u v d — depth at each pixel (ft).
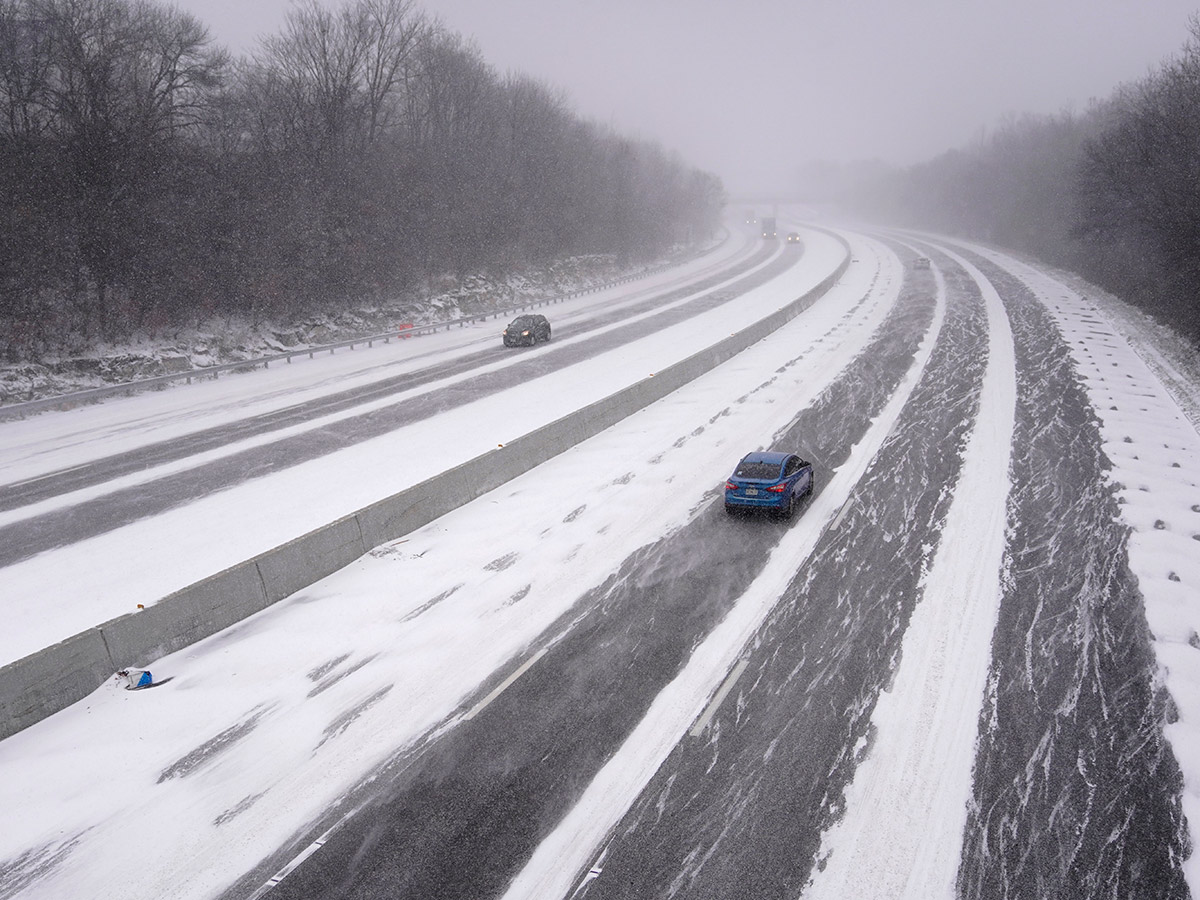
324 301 154.71
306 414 95.45
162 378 109.50
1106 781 30.19
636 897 25.36
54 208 110.11
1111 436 75.41
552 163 254.06
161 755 33.17
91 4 122.11
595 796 30.04
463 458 77.05
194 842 28.25
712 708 35.53
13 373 100.17
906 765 31.42
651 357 130.21
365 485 69.82
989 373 103.35
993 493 61.77
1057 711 34.71
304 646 41.68
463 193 205.67
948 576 48.06
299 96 165.37
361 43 178.60
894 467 68.95
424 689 37.52
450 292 189.98
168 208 126.00
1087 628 41.63
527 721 34.83
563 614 44.57
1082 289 185.98
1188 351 114.21
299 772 31.91
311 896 25.67
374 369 123.65
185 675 39.19
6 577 52.49
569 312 193.26
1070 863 26.35
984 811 28.86
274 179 148.05
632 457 73.87
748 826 28.37
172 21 136.77
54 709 36.29
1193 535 53.21
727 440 78.48
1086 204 194.08
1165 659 38.40
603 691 37.04
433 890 25.76
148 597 49.52
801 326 149.69
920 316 154.30
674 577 48.98
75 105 117.08
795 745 32.81
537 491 65.26
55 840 28.48
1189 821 27.96
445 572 50.24
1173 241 131.23
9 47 112.78
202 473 73.51
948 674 37.73
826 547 52.90
